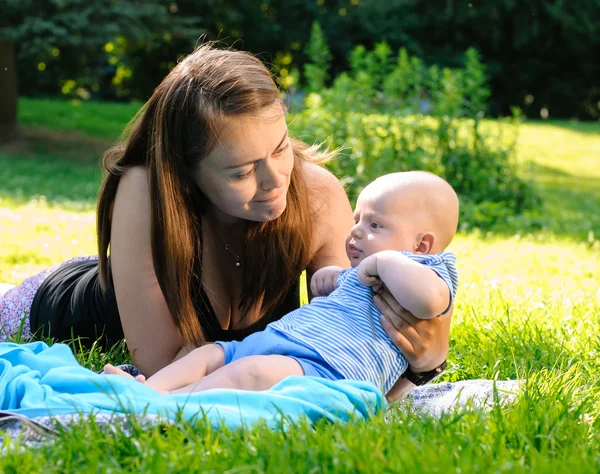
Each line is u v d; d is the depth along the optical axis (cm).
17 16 1338
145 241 292
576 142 1883
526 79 2838
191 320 292
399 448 211
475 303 456
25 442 222
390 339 279
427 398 302
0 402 252
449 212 301
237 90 260
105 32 1335
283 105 272
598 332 388
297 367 267
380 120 1035
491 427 235
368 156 981
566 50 2827
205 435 225
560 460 216
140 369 308
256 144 261
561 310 441
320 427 232
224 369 264
